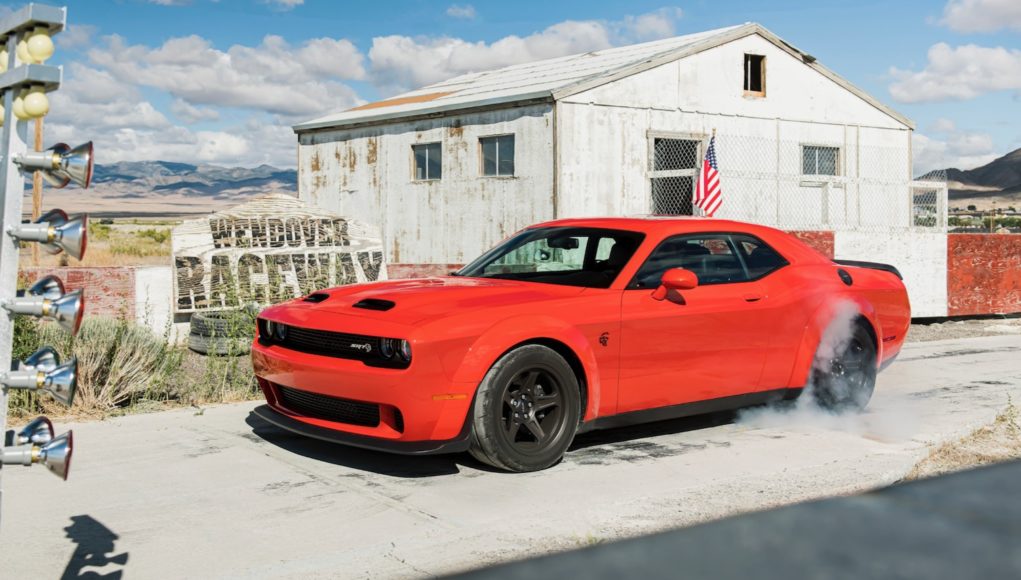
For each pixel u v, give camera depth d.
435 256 15.56
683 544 0.36
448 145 15.22
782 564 0.32
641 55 15.65
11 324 1.66
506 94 14.78
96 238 52.38
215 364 7.66
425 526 3.96
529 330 4.84
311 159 18.06
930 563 0.31
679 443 5.68
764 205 16.03
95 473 4.85
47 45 1.52
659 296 5.45
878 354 6.65
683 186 15.20
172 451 5.36
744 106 15.88
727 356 5.76
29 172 1.64
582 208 13.71
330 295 5.54
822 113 17.02
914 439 5.73
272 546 3.70
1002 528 0.33
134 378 6.81
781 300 6.02
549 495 4.46
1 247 1.61
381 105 18.61
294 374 5.03
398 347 4.66
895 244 13.44
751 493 4.44
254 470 4.94
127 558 3.55
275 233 11.38
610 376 5.23
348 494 4.48
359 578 3.35
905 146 18.33
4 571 3.40
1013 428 6.32
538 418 5.01
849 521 0.36
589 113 13.81
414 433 4.64
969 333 12.66
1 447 1.70
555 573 0.34
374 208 16.72
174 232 10.60
